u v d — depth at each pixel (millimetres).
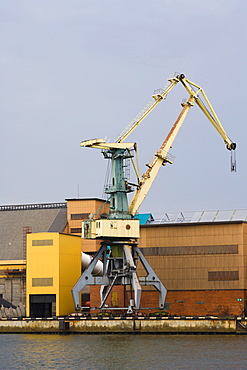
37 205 194125
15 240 182375
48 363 102562
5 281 172125
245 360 101500
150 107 146500
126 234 141375
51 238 154375
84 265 162625
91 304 153500
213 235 146750
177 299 147875
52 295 153125
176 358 104188
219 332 131250
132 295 149750
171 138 149750
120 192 143125
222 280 145125
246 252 145125
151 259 150750
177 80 150125
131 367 98562
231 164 159750
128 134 144125
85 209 185000
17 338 132250
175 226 149750
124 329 135625
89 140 140375
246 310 144000
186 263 148000
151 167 147125
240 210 154625
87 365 100562
